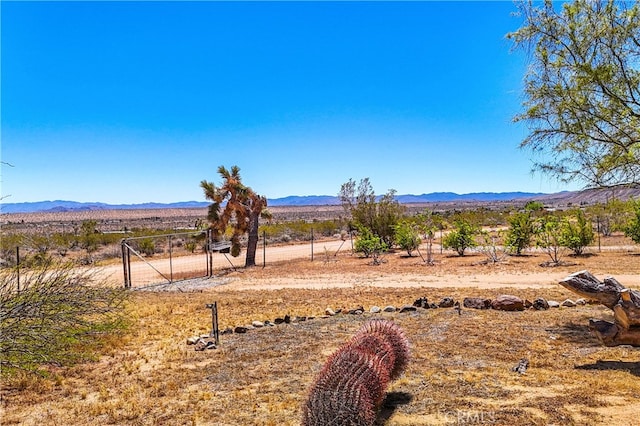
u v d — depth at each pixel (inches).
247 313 488.4
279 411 237.8
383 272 769.6
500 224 1834.4
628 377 269.7
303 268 866.1
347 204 1189.7
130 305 525.3
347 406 184.5
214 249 967.6
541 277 660.1
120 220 4522.6
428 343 350.3
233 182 914.1
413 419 223.6
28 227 2573.8
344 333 392.8
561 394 245.9
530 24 351.6
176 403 254.2
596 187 361.7
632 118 333.7
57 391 280.7
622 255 850.8
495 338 358.9
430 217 1066.7
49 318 315.9
